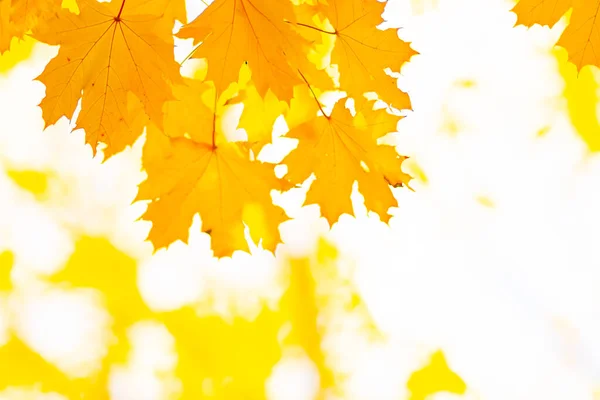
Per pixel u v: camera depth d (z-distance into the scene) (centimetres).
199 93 221
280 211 221
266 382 362
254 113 221
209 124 221
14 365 331
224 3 212
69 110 214
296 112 220
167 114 220
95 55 213
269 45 213
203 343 364
